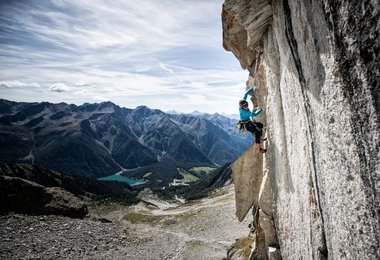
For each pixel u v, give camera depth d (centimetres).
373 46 246
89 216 4547
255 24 759
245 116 859
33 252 2536
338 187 368
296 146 604
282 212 794
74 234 3356
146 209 8769
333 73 338
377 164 264
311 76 433
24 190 4034
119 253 3020
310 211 525
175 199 15850
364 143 285
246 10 675
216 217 5816
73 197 4609
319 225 484
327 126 383
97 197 11194
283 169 752
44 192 4228
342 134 336
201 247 3875
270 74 846
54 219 3788
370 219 290
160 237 4512
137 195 16675
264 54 932
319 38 373
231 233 4619
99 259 2661
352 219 334
